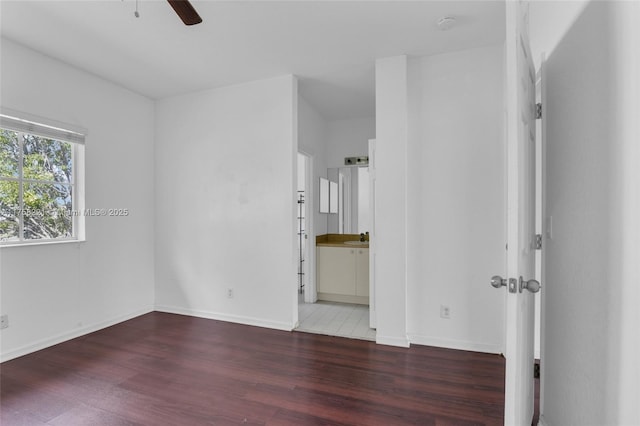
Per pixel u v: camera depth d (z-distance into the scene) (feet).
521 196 3.83
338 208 15.25
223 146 11.31
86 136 10.03
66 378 7.19
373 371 7.46
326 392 6.58
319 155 14.47
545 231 5.27
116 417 5.79
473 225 8.59
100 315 10.43
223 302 11.33
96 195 10.32
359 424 5.57
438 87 8.91
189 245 11.89
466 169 8.65
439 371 7.44
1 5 6.68
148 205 12.26
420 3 6.70
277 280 10.54
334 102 12.98
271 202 10.62
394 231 8.95
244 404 6.17
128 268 11.43
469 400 6.26
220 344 9.13
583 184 3.88
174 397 6.43
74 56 8.99
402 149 8.86
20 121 8.36
